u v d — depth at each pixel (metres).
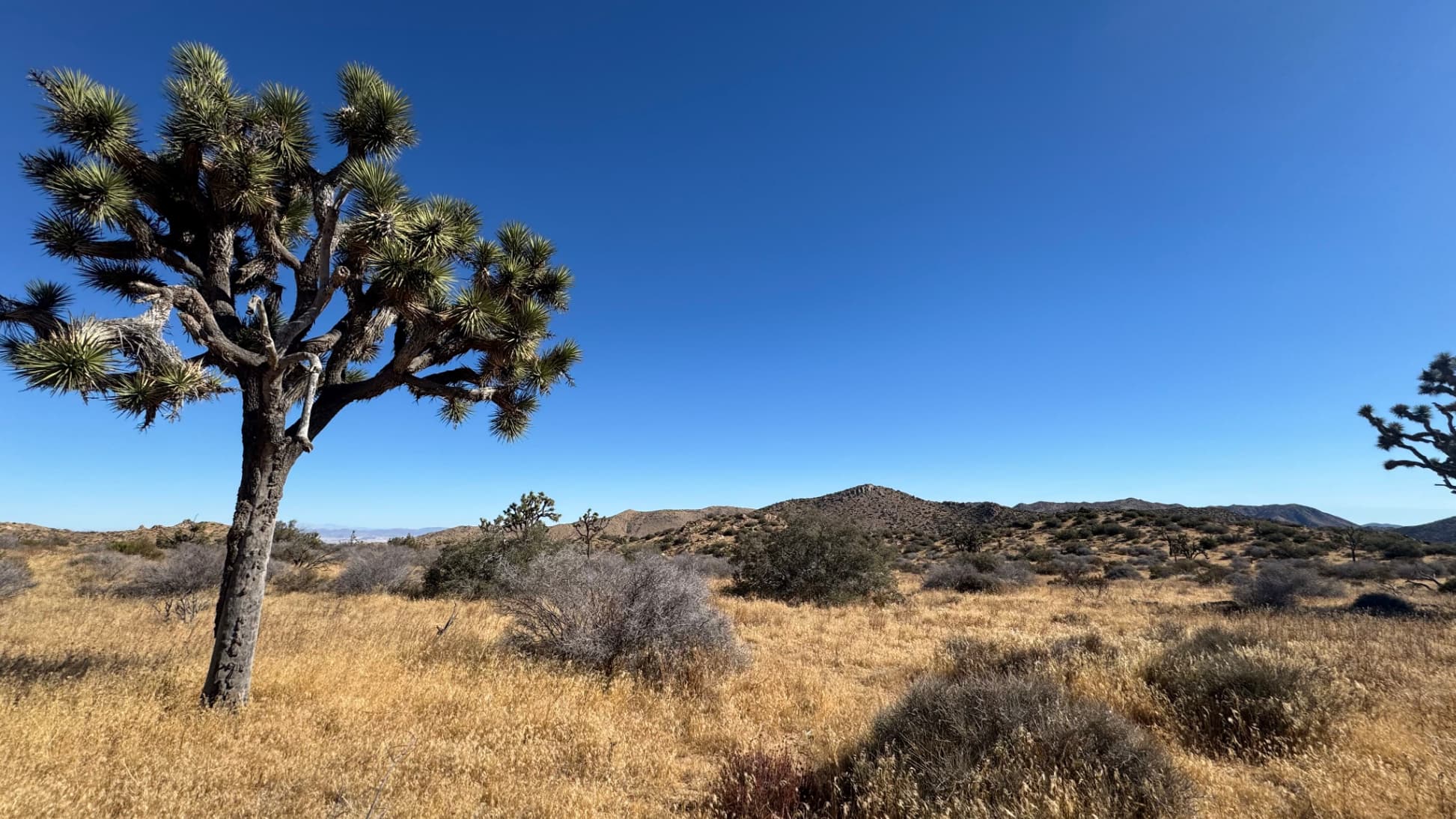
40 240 6.63
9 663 7.48
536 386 9.56
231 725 5.64
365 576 20.25
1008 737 4.57
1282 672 6.33
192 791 4.29
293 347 7.43
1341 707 6.20
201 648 9.38
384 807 4.06
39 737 4.88
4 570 15.85
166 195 7.06
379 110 7.64
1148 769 4.25
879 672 9.48
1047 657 8.51
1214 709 6.26
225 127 6.86
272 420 6.66
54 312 6.30
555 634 9.17
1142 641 8.71
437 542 37.88
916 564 40.16
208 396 6.45
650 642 8.86
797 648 11.75
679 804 4.71
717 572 29.73
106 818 3.87
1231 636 8.23
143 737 5.27
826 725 6.50
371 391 7.71
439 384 8.48
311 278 7.53
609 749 5.60
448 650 9.34
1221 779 4.91
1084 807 3.87
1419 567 28.44
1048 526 57.81
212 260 7.06
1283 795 4.64
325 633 10.45
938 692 5.39
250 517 6.60
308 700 6.59
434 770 4.88
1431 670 8.33
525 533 21.64
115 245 6.88
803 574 21.05
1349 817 4.17
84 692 6.11
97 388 5.42
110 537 44.12
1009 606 18.97
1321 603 18.86
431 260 7.10
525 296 9.08
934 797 4.07
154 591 16.66
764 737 6.21
